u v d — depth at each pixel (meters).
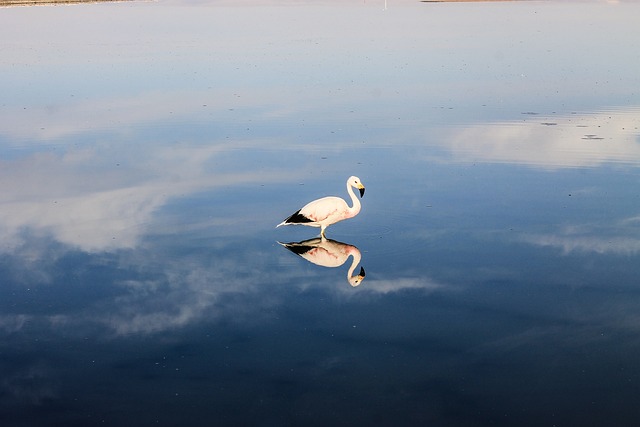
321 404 6.45
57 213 10.75
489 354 7.13
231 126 14.95
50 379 6.85
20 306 8.16
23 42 26.00
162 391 6.66
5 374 6.91
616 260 8.95
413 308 8.01
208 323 7.77
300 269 8.97
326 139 13.93
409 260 9.11
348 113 15.79
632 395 6.47
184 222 10.34
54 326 7.74
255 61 21.81
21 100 17.52
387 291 8.39
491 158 12.73
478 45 23.83
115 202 11.12
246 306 8.12
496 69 20.00
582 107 15.82
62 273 8.91
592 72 19.20
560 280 8.52
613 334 7.41
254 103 16.81
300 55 22.70
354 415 6.29
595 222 10.07
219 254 9.38
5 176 12.33
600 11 31.61
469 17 30.91
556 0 36.59
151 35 27.31
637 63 20.12
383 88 18.14
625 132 13.93
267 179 11.90
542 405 6.36
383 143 13.64
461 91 17.61
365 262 9.09
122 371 6.96
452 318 7.79
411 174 12.04
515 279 8.56
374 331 7.57
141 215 10.62
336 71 20.20
